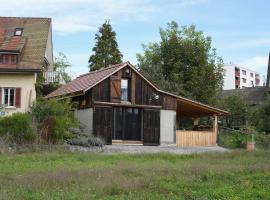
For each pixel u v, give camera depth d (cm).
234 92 8756
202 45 5991
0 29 4744
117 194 1374
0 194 1251
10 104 4184
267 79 7381
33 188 1389
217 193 1449
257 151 3144
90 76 4053
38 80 4347
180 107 4275
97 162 2327
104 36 7256
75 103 3703
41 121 3095
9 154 2638
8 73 4188
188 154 2872
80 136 3350
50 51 5309
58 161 2333
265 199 1400
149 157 2653
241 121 6119
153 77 5716
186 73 5906
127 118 3856
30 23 4856
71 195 1285
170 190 1479
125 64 3800
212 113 4275
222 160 2519
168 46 6009
